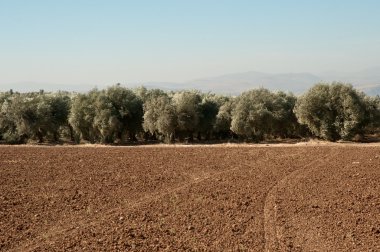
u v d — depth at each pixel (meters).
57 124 75.81
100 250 19.09
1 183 35.56
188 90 82.81
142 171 40.03
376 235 20.16
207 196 29.30
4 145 69.50
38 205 27.91
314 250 18.58
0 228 22.97
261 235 20.77
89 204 27.92
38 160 49.09
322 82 65.62
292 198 27.94
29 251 19.45
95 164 45.12
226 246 19.27
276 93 75.69
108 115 70.19
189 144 68.06
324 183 32.31
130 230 22.05
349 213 24.05
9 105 75.50
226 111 70.44
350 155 46.41
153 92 81.44
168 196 29.66
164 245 19.53
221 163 43.72
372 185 31.11
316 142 63.47
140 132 79.25
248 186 32.06
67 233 21.98
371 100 64.75
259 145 60.59
